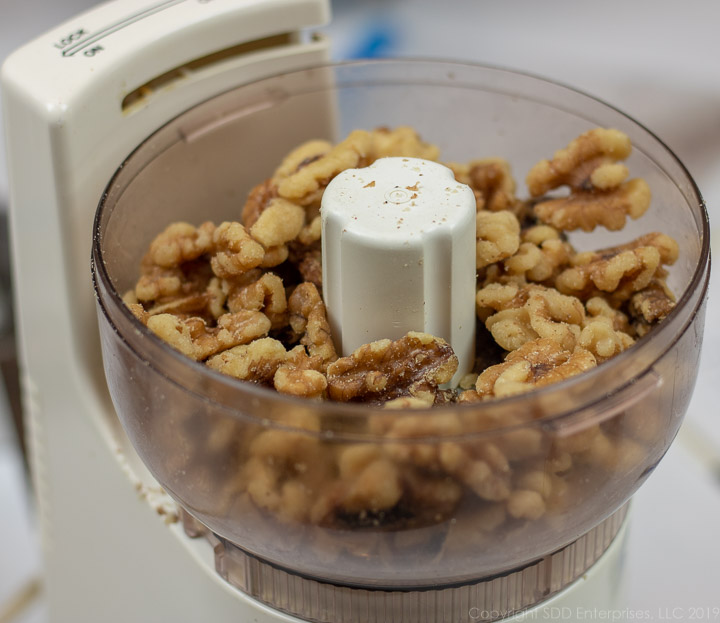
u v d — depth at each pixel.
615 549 0.29
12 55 0.30
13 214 0.31
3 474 0.50
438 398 0.26
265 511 0.25
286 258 0.30
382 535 0.24
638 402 0.24
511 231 0.29
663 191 0.30
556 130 0.33
